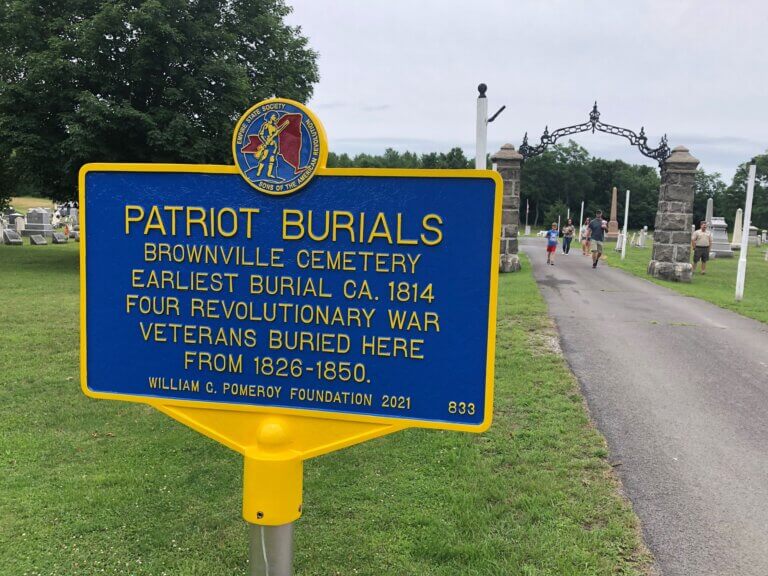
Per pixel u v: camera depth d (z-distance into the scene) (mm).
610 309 11703
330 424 2820
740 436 5383
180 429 5531
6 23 17625
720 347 8703
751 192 13070
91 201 2912
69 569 3527
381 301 2730
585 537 3756
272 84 20312
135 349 2949
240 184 2791
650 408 6062
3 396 6344
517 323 10164
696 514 4043
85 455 4965
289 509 2764
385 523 3988
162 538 3818
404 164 74500
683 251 17078
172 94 17062
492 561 3543
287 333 2822
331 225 2732
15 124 17203
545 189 90625
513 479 4512
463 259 2654
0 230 28359
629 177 90125
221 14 18844
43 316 10453
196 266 2863
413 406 2746
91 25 16438
